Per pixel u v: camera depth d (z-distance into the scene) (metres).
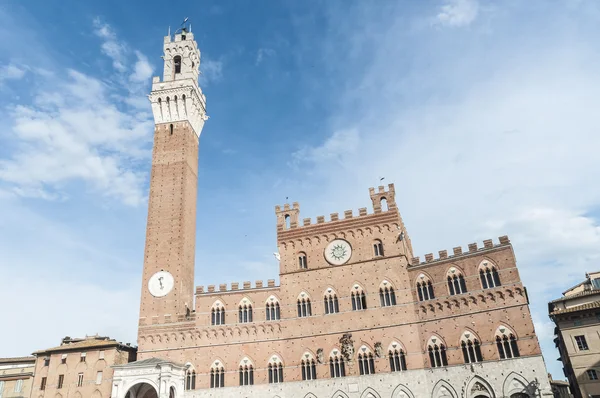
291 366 76.31
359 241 82.56
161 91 101.94
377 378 72.00
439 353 70.56
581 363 72.12
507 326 67.50
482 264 72.12
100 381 81.38
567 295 86.69
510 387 64.38
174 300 83.81
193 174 99.19
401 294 76.25
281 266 84.56
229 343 79.56
